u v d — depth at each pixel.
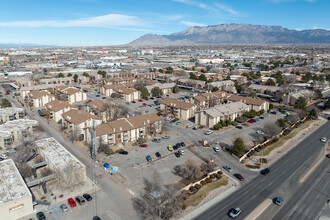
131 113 163.75
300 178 92.00
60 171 81.56
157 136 127.50
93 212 71.69
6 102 162.00
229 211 73.38
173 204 72.12
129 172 93.50
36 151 102.88
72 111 132.12
